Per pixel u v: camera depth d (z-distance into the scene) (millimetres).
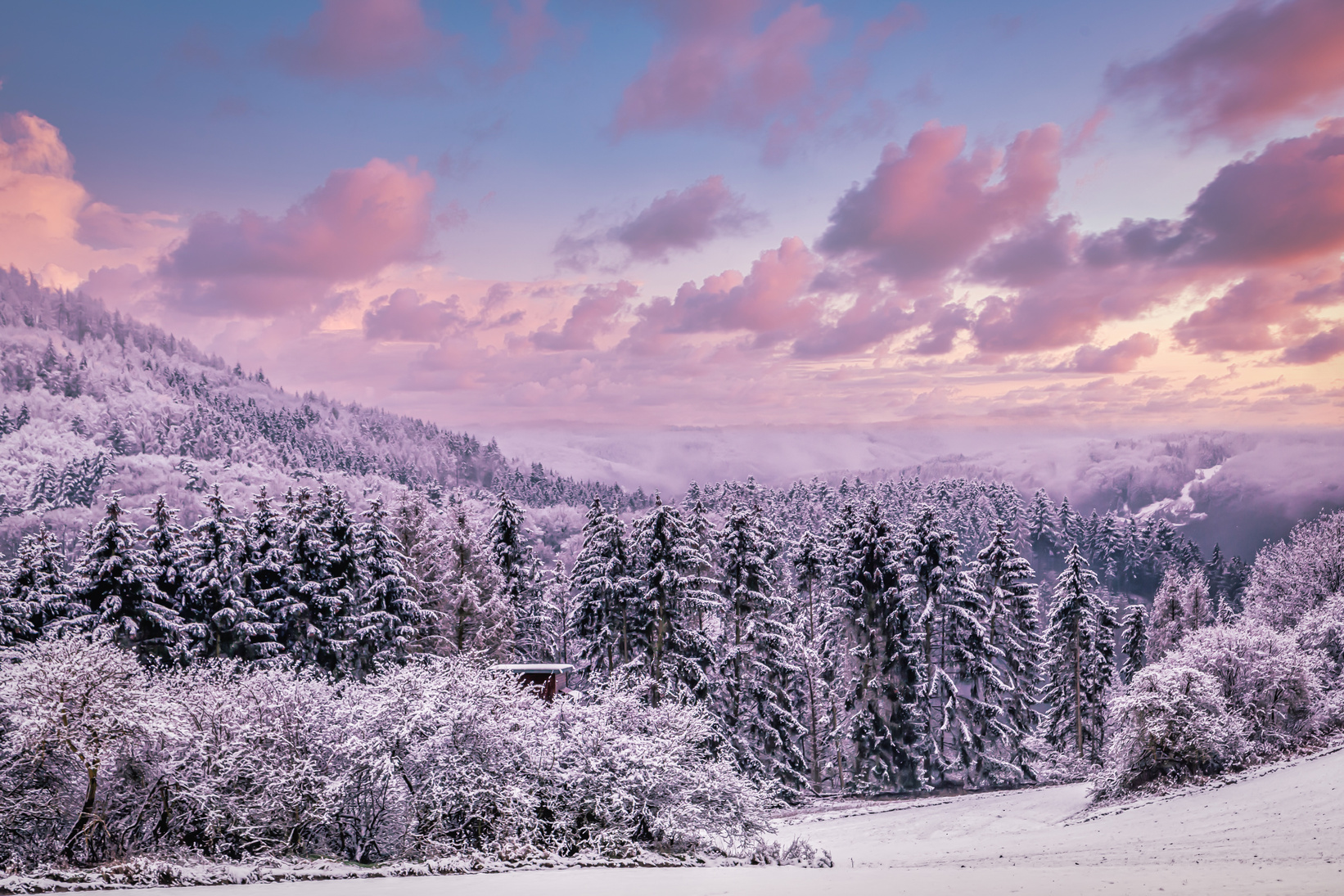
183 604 35062
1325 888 7762
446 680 15773
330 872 11438
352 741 14281
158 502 35656
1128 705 28391
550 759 15711
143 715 13344
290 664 18312
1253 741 30266
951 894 7859
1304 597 53594
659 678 35938
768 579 41031
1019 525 169125
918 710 39750
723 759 18750
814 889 8531
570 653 57938
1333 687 35531
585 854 14172
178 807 13852
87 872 10477
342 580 37469
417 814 14453
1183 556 153125
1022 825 26344
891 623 40156
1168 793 26109
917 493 186375
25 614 32750
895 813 31875
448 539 45562
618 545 39406
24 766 13289
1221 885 8367
